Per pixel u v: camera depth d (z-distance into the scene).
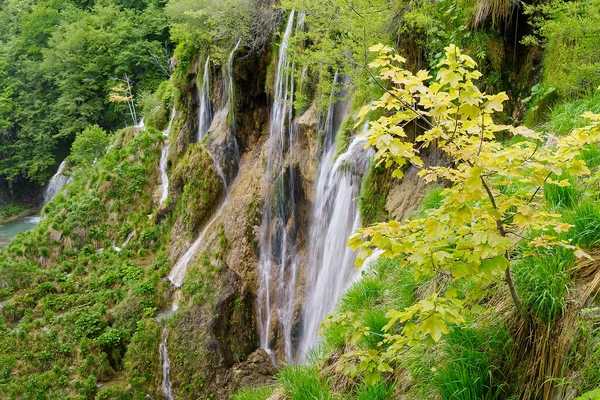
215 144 14.76
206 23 14.53
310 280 10.52
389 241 2.48
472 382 2.77
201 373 10.41
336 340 4.46
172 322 11.16
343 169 9.25
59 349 11.11
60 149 32.97
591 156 3.82
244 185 13.49
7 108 31.36
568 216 3.11
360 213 8.18
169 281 12.56
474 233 2.28
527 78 6.32
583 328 2.46
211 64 15.88
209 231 13.23
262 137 14.34
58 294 13.27
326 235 9.96
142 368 10.66
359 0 7.09
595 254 2.86
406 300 4.16
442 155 6.84
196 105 17.30
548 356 2.59
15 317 12.48
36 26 35.03
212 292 11.58
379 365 2.81
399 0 7.30
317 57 8.07
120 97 26.75
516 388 2.70
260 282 11.95
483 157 2.34
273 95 13.64
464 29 6.77
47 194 31.30
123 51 28.59
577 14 5.19
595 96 4.92
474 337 2.96
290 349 10.70
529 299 2.73
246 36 13.92
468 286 3.30
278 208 12.10
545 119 5.59
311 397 3.72
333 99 9.74
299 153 11.77
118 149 19.47
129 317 11.77
